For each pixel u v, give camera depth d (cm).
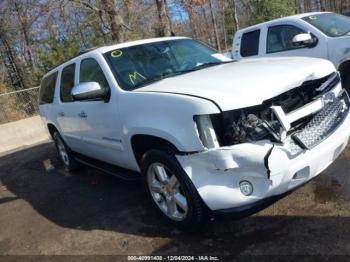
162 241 392
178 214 392
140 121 390
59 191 626
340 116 373
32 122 1307
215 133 327
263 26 811
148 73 455
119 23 1432
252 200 326
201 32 3666
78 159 645
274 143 321
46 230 486
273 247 342
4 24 2330
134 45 495
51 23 1495
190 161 349
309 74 358
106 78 454
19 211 581
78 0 1359
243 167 320
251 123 322
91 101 492
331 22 751
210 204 341
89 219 486
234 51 873
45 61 2008
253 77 356
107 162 543
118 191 559
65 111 586
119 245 405
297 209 394
